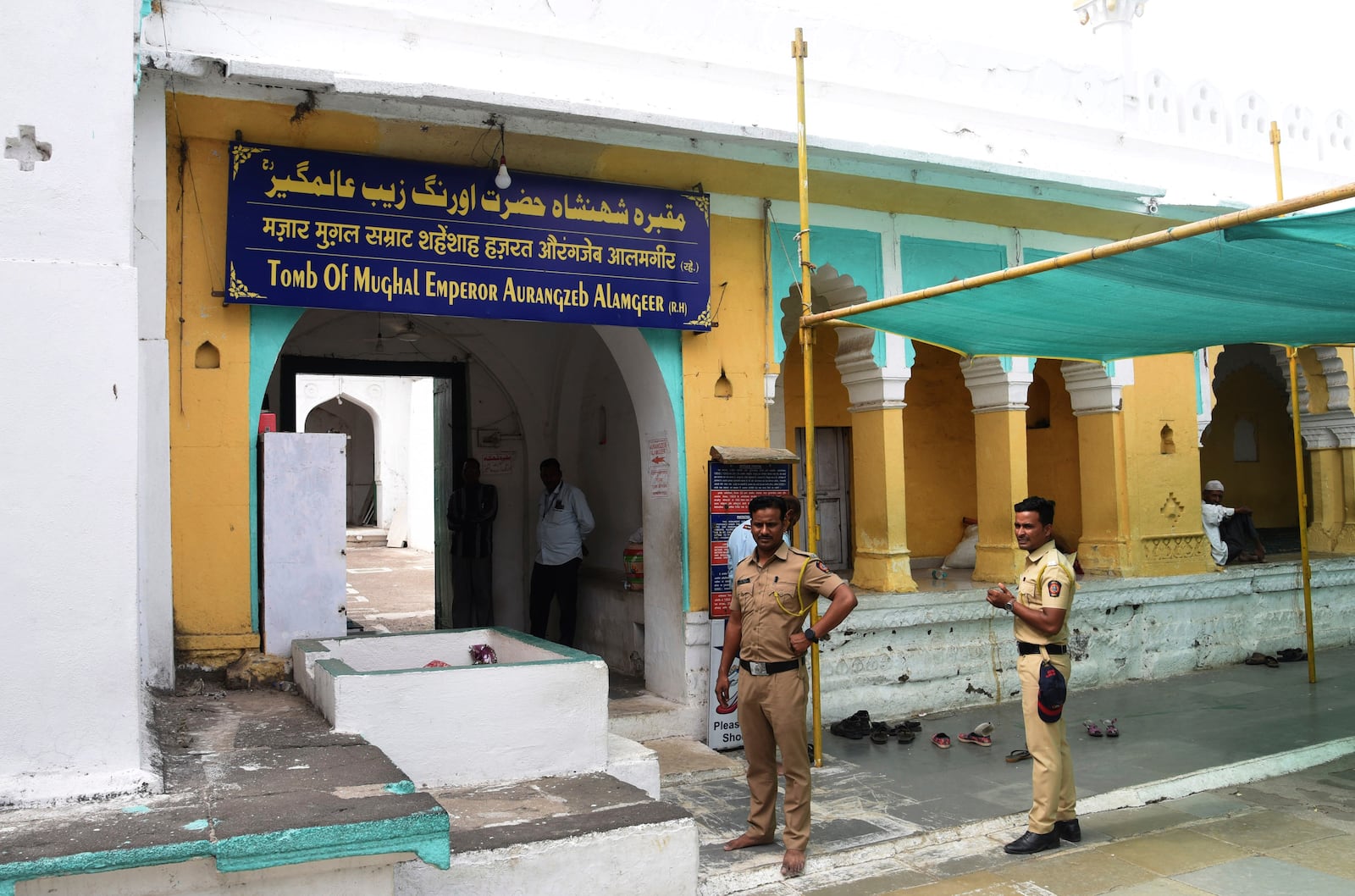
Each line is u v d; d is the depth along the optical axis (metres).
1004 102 7.75
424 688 4.00
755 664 4.34
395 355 8.74
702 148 6.36
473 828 3.41
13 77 3.16
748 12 6.75
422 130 5.66
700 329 6.55
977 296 5.33
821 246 7.13
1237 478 13.81
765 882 4.19
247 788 3.15
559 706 4.18
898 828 4.74
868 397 7.66
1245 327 6.17
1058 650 4.59
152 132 5.17
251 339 5.43
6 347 3.06
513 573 9.15
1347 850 4.47
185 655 5.16
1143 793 5.32
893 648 7.27
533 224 6.06
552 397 9.29
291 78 5.06
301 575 5.29
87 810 2.92
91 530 3.12
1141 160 8.35
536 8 6.05
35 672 3.03
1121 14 8.78
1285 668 8.88
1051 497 10.21
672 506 6.63
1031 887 4.11
